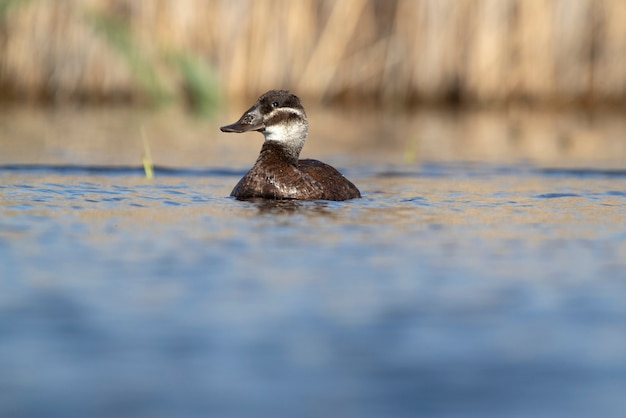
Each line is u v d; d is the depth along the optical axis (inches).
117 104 1177.4
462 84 1191.6
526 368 271.1
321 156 799.7
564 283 357.1
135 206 514.3
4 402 245.1
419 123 1063.0
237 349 283.1
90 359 274.7
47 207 502.6
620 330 302.8
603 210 525.0
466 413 241.9
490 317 315.0
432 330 302.0
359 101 1214.3
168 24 1104.2
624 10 1173.7
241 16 1145.4
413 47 1191.6
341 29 1180.5
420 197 572.4
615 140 933.2
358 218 488.4
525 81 1182.3
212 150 830.5
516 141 920.9
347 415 239.5
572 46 1182.3
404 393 253.3
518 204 545.0
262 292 340.2
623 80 1195.3
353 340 291.3
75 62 1160.8
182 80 1134.4
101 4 1095.0
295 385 257.6
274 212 503.8
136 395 250.7
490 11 1168.2
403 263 386.3
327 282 355.3
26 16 1139.9
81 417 237.0
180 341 289.4
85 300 327.3
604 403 248.4
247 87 1157.1
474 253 406.0
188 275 362.3
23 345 284.0
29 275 357.7
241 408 243.4
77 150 793.6
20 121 997.2
